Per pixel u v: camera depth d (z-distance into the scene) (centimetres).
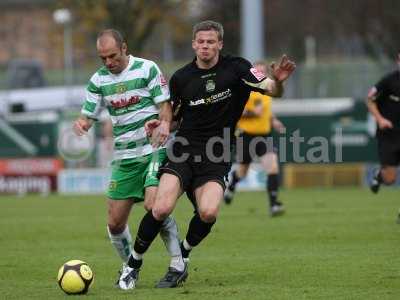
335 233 3825
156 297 2367
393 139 4409
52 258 3266
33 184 7750
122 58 2547
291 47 14725
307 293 2419
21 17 15062
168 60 15062
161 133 2483
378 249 3275
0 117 8012
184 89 2533
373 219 4388
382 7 11062
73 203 6194
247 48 7475
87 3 10600
